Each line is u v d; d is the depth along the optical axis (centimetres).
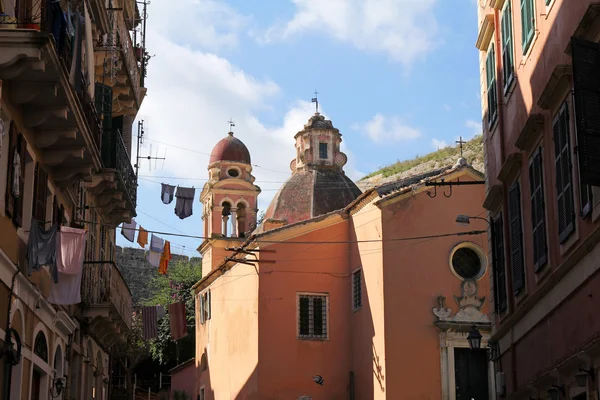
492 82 2097
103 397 2800
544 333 1680
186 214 2761
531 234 1750
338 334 3569
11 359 1487
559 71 1442
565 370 1505
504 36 1973
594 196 1338
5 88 1492
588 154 1253
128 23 3094
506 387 2017
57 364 2042
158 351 5575
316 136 4444
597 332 1337
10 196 1516
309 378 3503
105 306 2353
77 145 1792
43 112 1625
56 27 1555
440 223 3341
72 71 1658
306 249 3622
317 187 4306
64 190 2005
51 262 1648
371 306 3344
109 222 2750
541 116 1639
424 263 3300
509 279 1953
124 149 2564
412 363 3203
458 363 3253
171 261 6269
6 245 1512
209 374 4222
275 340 3512
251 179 4644
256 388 3472
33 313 1706
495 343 2123
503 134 2003
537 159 1680
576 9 1444
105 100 2430
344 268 3634
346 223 3659
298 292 3575
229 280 3972
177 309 3425
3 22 1429
